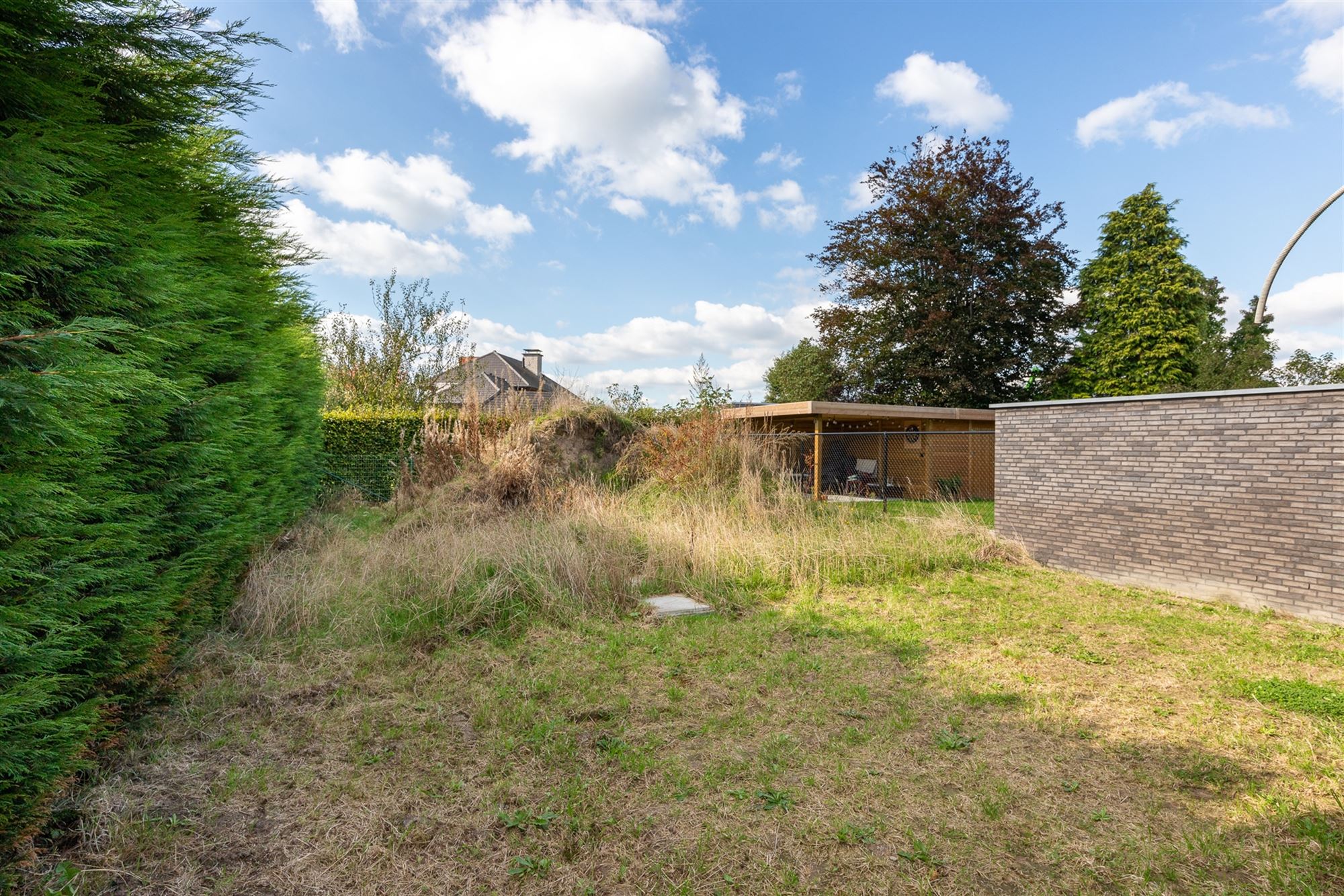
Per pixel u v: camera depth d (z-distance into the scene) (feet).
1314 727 11.62
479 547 21.03
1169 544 22.15
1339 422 18.22
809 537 25.73
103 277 7.79
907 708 12.42
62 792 8.11
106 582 8.45
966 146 76.74
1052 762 10.34
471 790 9.09
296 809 8.45
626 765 9.91
